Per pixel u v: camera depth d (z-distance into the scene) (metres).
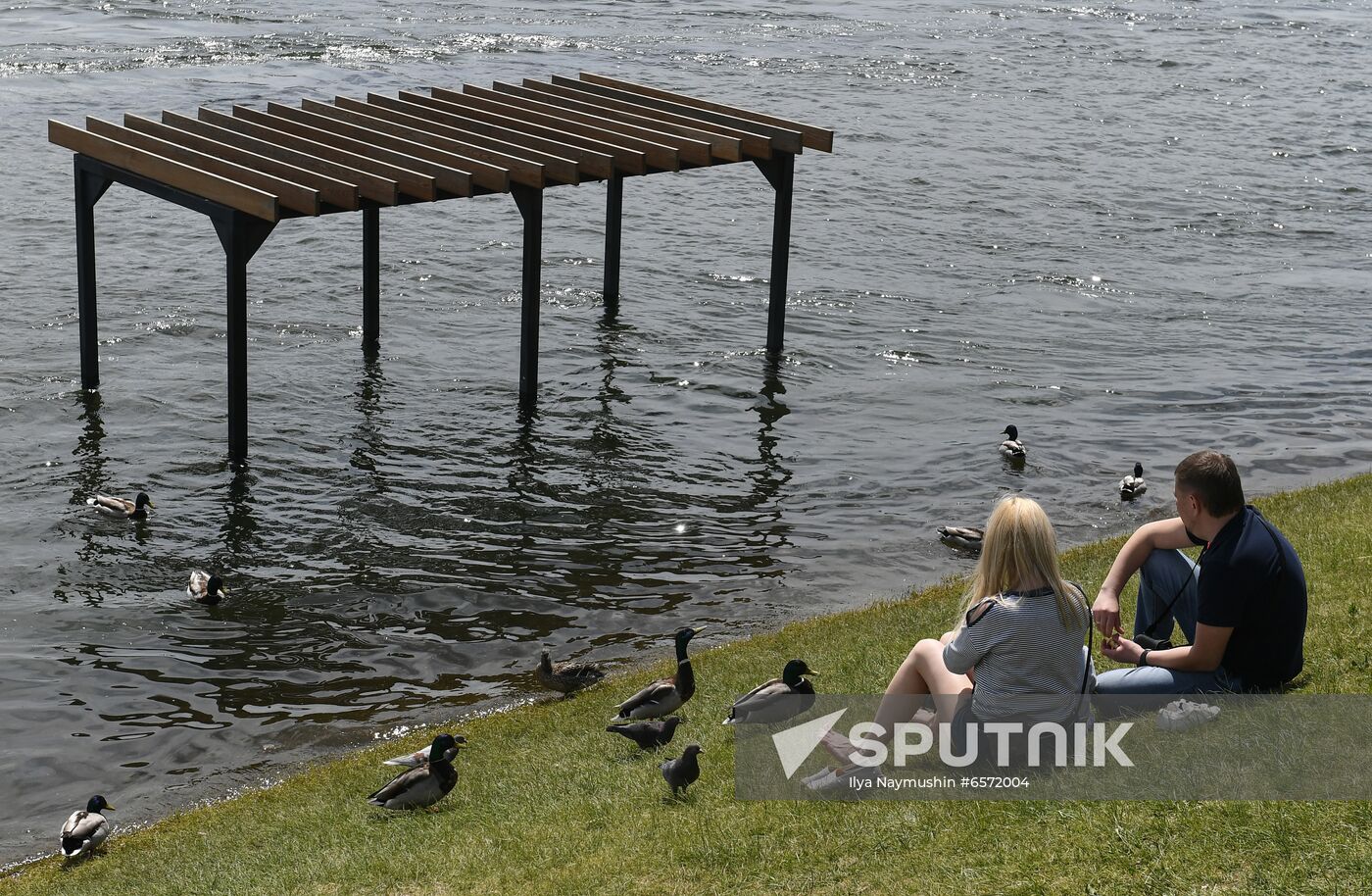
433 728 14.48
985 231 41.34
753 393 27.67
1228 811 7.62
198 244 36.38
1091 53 75.12
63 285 32.31
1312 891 6.80
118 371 27.39
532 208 25.20
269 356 28.75
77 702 15.80
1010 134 54.62
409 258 36.22
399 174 23.05
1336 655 9.62
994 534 8.32
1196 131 57.28
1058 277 37.09
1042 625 8.17
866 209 43.06
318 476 22.92
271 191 21.77
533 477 23.16
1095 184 47.78
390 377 27.84
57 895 11.34
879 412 26.78
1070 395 27.84
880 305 33.94
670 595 18.64
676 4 82.00
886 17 83.25
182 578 19.17
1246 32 86.06
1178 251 40.47
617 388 27.70
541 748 12.49
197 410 25.64
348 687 16.11
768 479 23.28
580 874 8.53
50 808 13.70
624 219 40.88
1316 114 61.84
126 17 66.88
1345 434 25.23
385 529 20.94
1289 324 33.50
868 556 20.00
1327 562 12.45
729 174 46.91
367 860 9.86
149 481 22.48
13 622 17.73
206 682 16.28
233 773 14.20
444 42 65.50
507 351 29.75
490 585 18.98
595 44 67.62
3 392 25.89
